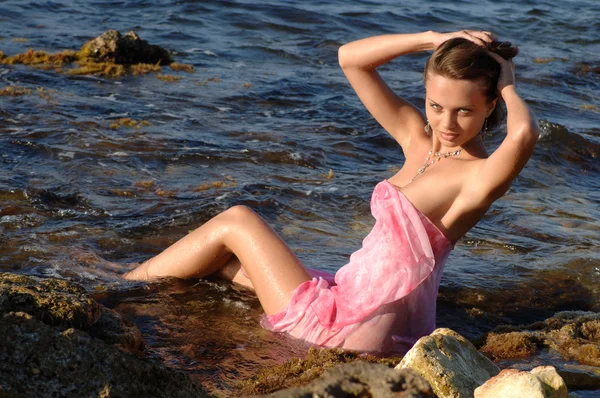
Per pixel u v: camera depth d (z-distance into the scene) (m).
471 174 3.92
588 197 7.39
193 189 6.77
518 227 6.39
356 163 8.02
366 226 6.29
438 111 3.94
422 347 3.41
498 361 4.16
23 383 2.85
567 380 3.85
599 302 5.11
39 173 6.87
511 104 3.79
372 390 2.03
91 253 5.32
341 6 17.55
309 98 10.52
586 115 10.48
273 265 4.40
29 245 5.36
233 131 8.70
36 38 12.87
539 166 8.16
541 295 5.16
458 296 5.09
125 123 8.59
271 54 13.23
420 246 4.03
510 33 16.83
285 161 7.80
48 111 8.83
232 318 4.51
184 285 4.87
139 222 5.92
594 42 16.20
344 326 4.13
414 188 4.08
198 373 3.86
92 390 2.91
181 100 9.92
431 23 17.16
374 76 4.49
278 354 4.12
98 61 11.52
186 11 15.89
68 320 3.46
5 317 2.97
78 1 16.19
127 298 4.69
